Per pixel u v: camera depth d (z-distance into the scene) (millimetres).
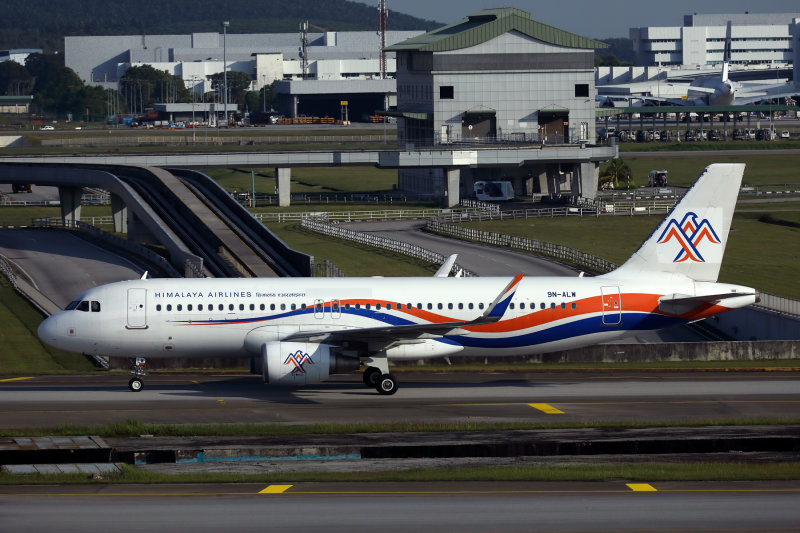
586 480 145375
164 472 147625
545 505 134000
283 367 195875
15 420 177500
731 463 154125
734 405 196000
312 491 139750
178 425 170625
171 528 124562
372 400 199750
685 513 131000
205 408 190125
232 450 156125
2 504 133125
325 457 157125
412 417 182875
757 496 138125
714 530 125000
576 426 174875
